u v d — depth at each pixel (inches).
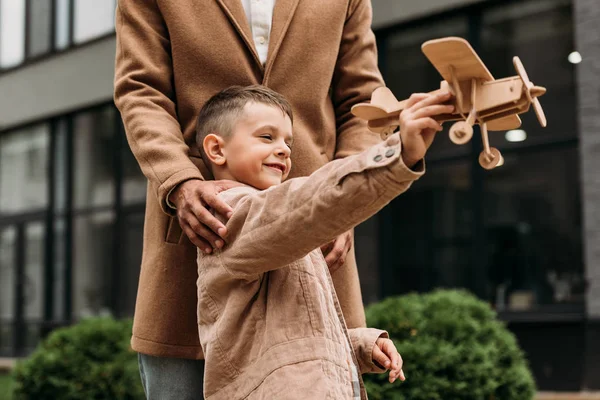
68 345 230.1
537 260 297.6
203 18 80.7
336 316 66.2
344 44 87.7
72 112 491.2
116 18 84.9
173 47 80.6
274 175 71.0
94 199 478.3
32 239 510.3
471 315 178.1
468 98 54.2
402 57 342.3
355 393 64.9
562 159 295.7
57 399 221.9
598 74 285.4
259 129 70.4
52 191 498.9
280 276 64.5
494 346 171.0
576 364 282.7
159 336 79.0
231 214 65.1
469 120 52.7
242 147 70.6
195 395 80.3
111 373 222.8
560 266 292.2
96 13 474.6
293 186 59.3
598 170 282.2
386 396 154.5
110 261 467.2
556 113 299.0
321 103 83.1
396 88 342.3
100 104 475.8
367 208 55.4
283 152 71.1
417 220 328.2
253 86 74.0
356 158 55.7
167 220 80.3
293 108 81.7
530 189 301.7
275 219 59.3
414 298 188.1
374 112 59.9
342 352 64.4
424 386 155.6
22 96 514.0
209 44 80.4
